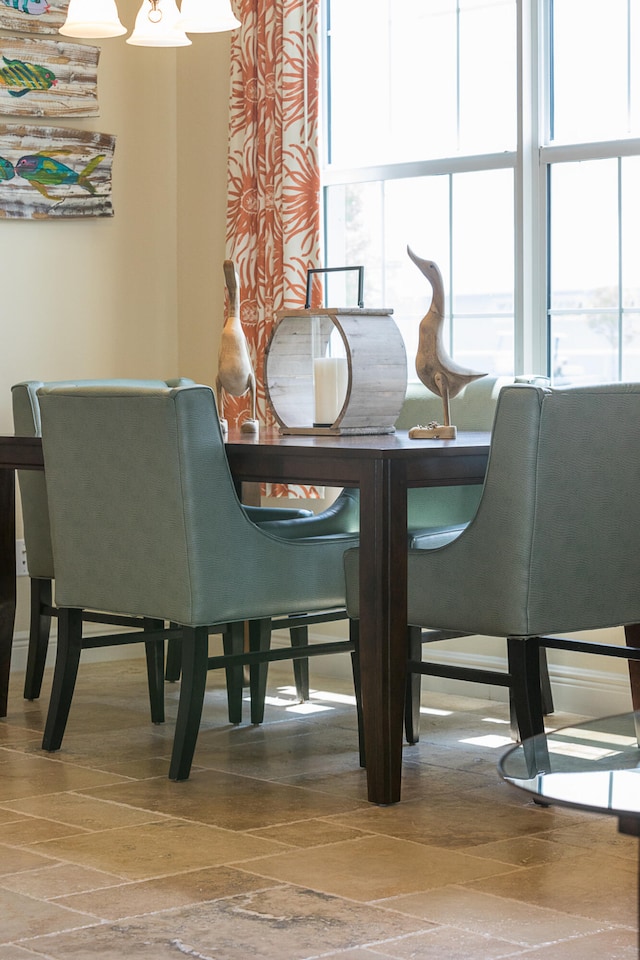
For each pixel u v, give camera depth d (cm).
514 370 427
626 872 253
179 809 297
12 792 312
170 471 312
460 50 438
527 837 276
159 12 346
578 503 294
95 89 488
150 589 323
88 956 212
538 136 420
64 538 344
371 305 467
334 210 474
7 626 393
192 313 513
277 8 459
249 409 473
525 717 295
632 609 310
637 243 403
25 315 477
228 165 485
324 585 337
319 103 455
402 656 300
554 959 209
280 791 313
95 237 494
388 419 360
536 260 423
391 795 301
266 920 227
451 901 237
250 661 328
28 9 468
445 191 444
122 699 423
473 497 401
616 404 296
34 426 396
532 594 290
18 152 468
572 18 414
